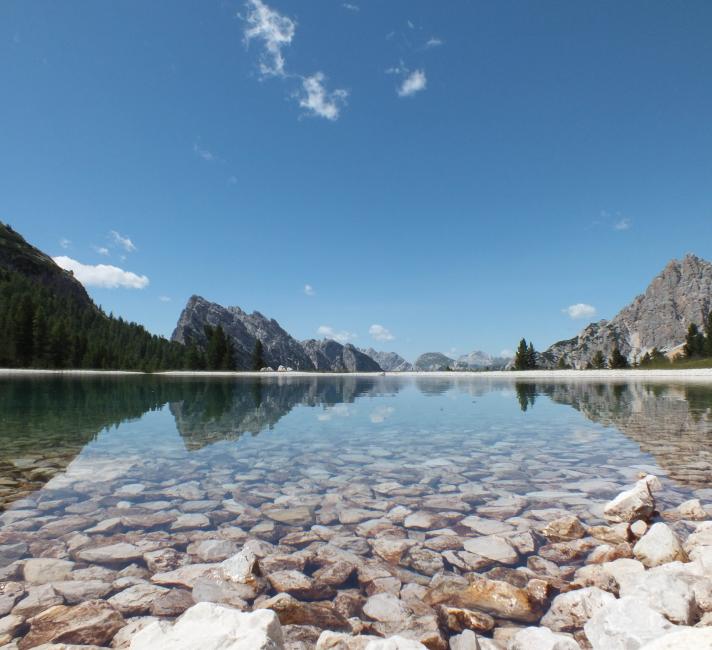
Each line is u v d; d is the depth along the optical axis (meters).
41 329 82.25
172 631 2.87
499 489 7.04
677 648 2.40
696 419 14.80
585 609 3.69
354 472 8.08
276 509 6.18
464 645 3.33
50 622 3.53
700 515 5.79
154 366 90.62
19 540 5.12
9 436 11.77
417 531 5.45
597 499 6.54
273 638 2.80
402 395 28.98
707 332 102.62
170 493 6.86
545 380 53.03
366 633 3.53
